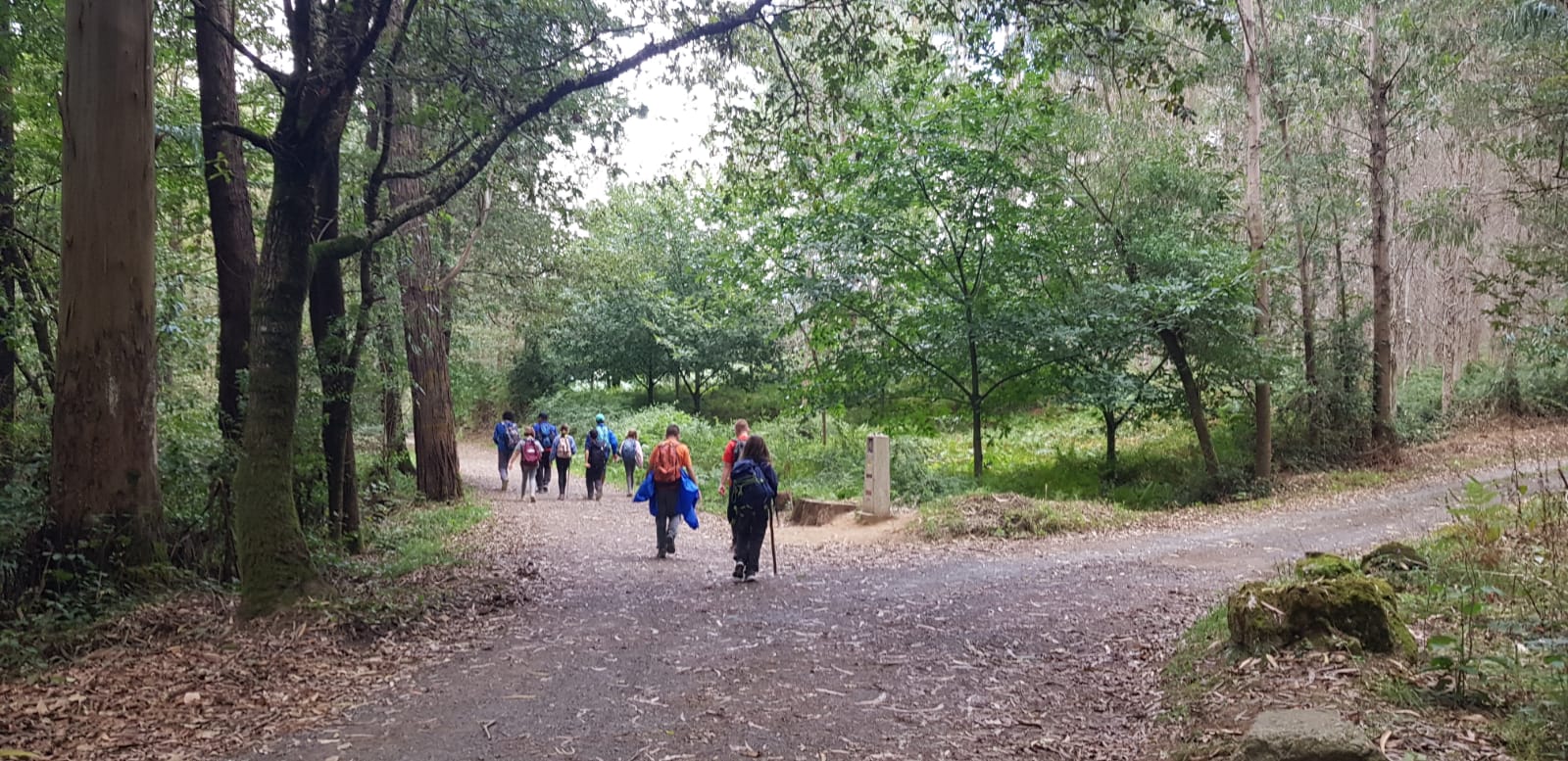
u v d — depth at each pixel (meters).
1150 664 5.73
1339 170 20.38
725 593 8.62
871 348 18.50
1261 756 3.42
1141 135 17.61
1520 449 21.06
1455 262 28.02
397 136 14.39
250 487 7.51
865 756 4.32
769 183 11.53
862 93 16.17
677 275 34.94
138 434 7.82
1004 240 17.19
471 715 5.02
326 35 8.44
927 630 6.94
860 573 9.74
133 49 7.59
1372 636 4.77
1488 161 26.42
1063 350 17.27
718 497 18.61
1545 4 14.98
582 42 9.59
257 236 14.34
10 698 5.24
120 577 7.54
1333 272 23.08
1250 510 15.12
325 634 6.69
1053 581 8.98
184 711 5.09
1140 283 16.52
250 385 7.75
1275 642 4.96
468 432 42.12
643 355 36.12
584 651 6.41
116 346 7.66
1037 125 16.31
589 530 13.80
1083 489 17.84
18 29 9.95
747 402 35.69
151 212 7.82
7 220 10.40
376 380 13.51
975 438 18.31
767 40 10.84
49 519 7.54
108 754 4.44
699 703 5.20
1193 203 17.67
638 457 20.11
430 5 9.30
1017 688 5.41
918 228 17.62
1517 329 15.47
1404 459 20.16
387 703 5.25
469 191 17.41
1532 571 5.65
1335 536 11.67
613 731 4.73
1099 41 8.70
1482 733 3.56
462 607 7.85
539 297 22.03
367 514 14.36
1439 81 18.98
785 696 5.31
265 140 7.70
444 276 18.30
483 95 9.48
